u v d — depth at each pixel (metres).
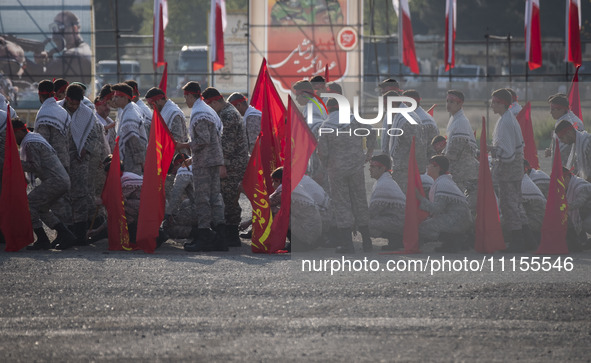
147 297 22.06
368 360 16.55
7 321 19.75
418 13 180.75
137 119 33.78
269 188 32.03
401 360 16.56
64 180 31.42
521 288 22.19
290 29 79.88
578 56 66.81
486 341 17.88
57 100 36.03
